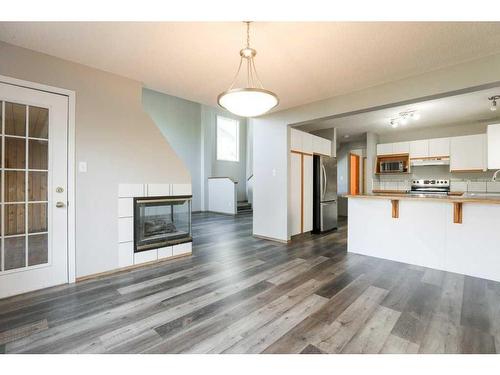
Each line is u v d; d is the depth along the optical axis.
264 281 2.60
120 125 2.91
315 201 5.10
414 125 5.42
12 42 2.21
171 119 7.48
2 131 2.23
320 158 5.04
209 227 5.67
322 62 2.58
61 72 2.51
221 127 8.73
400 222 3.29
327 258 3.40
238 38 2.14
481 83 2.46
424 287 2.47
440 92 2.71
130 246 2.98
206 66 2.68
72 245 2.57
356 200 3.68
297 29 2.01
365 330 1.75
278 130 4.37
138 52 2.39
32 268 2.35
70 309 2.03
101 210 2.76
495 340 1.63
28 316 1.92
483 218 2.75
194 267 3.03
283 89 3.32
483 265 2.73
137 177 3.04
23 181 2.33
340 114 3.58
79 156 2.62
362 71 2.78
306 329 1.76
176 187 3.40
